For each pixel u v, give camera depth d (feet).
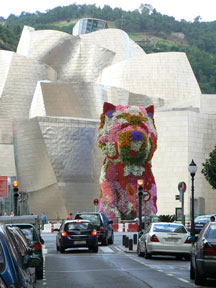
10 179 373.40
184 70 433.48
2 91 398.62
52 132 333.21
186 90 429.79
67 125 334.65
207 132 340.80
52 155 332.19
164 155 335.88
